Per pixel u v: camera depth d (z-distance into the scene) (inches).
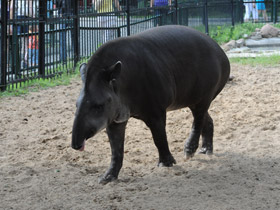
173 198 426.3
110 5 1168.8
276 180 463.8
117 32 1178.6
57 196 439.8
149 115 458.9
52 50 1029.2
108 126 466.0
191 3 1517.0
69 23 1061.8
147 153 559.2
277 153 541.6
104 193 440.8
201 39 507.8
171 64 474.0
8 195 444.5
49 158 550.0
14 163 529.3
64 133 643.5
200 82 501.4
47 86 930.1
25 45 986.1
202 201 418.6
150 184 459.5
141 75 445.4
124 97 436.8
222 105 764.0
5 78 883.4
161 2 1357.0
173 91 475.8
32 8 948.6
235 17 1841.8
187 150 518.0
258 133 616.1
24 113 741.9
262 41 1508.4
